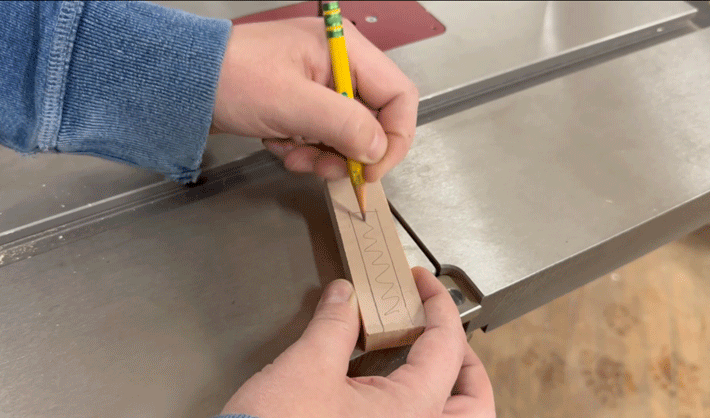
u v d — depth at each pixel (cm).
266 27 49
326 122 45
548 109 65
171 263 51
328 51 50
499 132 62
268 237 54
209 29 45
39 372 43
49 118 43
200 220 55
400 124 52
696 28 79
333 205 52
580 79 69
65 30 40
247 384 39
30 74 43
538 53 72
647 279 89
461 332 45
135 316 47
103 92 44
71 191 56
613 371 87
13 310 47
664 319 85
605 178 57
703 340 82
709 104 65
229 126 50
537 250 51
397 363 49
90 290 48
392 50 72
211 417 40
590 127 63
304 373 38
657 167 58
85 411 41
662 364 82
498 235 52
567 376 91
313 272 51
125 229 54
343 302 44
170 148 49
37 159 59
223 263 51
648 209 54
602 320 93
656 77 69
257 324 47
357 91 54
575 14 79
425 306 46
